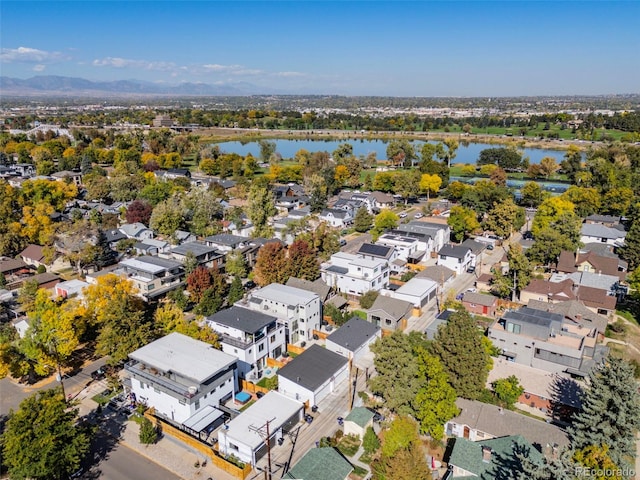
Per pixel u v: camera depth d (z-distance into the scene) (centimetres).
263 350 5412
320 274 7762
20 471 3466
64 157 17638
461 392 4459
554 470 2919
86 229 8644
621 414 3666
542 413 4594
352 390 5025
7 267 8069
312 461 3772
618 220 10625
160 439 4331
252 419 4234
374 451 4075
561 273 7838
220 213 11781
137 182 13475
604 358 4775
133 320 5141
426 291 7075
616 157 16112
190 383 4444
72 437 3741
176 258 8150
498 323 5675
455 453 3772
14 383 5222
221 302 6644
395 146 19525
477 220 11275
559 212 9844
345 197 13262
